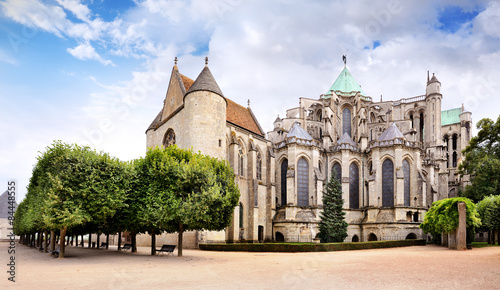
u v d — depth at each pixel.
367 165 74.38
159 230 38.00
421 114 96.56
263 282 17.78
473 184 66.69
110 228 38.50
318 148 68.69
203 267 24.58
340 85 95.62
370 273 20.44
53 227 31.97
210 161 38.41
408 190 69.31
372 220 68.31
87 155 33.25
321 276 19.48
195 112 52.03
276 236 63.66
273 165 66.06
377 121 92.06
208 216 32.56
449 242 44.12
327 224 55.12
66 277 19.89
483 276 19.25
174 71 63.56
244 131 63.09
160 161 35.94
